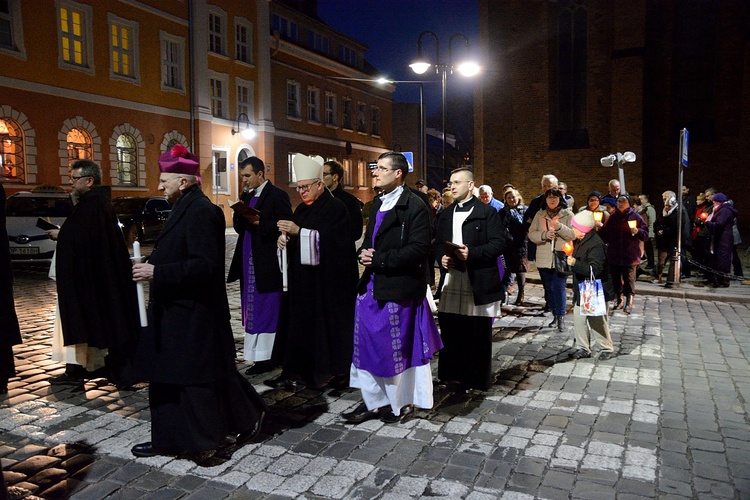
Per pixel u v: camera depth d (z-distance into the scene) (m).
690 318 8.92
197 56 27.83
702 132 25.67
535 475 3.81
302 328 5.29
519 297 9.78
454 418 4.79
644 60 24.58
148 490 3.61
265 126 32.62
